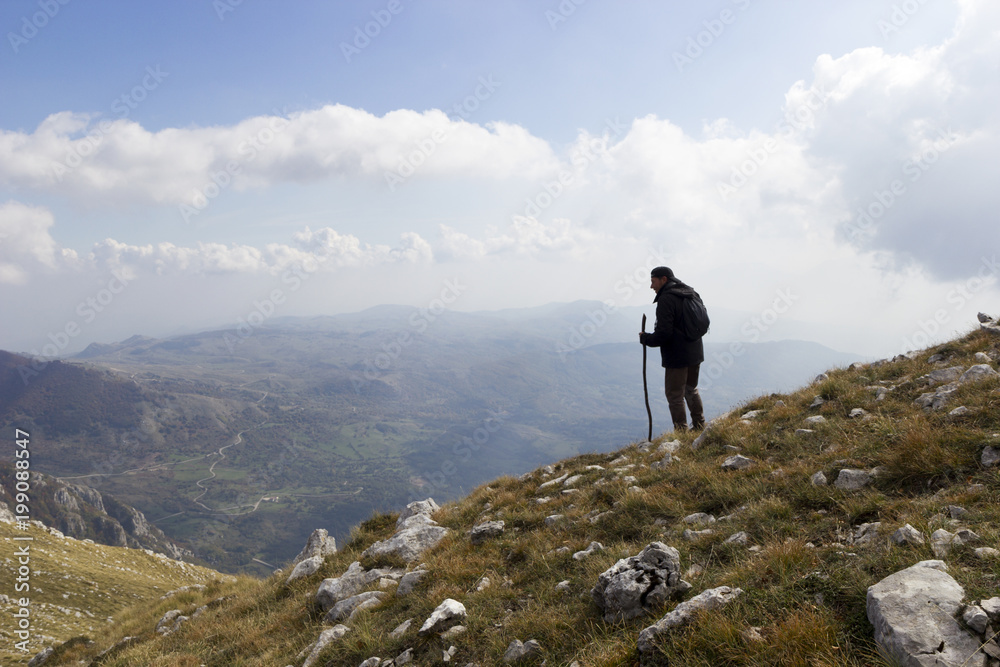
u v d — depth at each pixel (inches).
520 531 366.0
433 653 235.8
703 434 402.9
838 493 234.1
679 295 444.5
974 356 354.9
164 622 600.1
